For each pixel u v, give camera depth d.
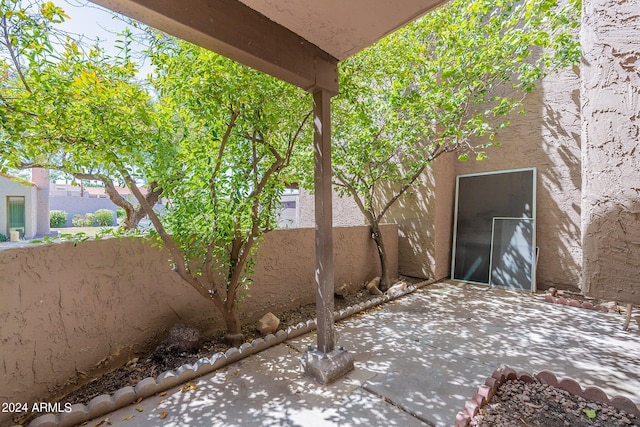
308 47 2.40
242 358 2.99
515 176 5.79
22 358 2.14
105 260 2.71
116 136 2.43
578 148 5.18
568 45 4.34
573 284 5.23
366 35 2.30
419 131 5.34
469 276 6.17
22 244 2.23
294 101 3.21
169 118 2.93
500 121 5.98
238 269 3.30
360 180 5.85
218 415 2.16
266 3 1.93
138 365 2.85
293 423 2.08
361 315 4.24
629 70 1.31
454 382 2.54
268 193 3.43
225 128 3.12
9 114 2.11
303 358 2.74
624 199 1.32
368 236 6.03
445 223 6.44
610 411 2.10
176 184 2.91
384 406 2.24
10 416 2.06
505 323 3.89
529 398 2.25
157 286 3.12
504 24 3.97
